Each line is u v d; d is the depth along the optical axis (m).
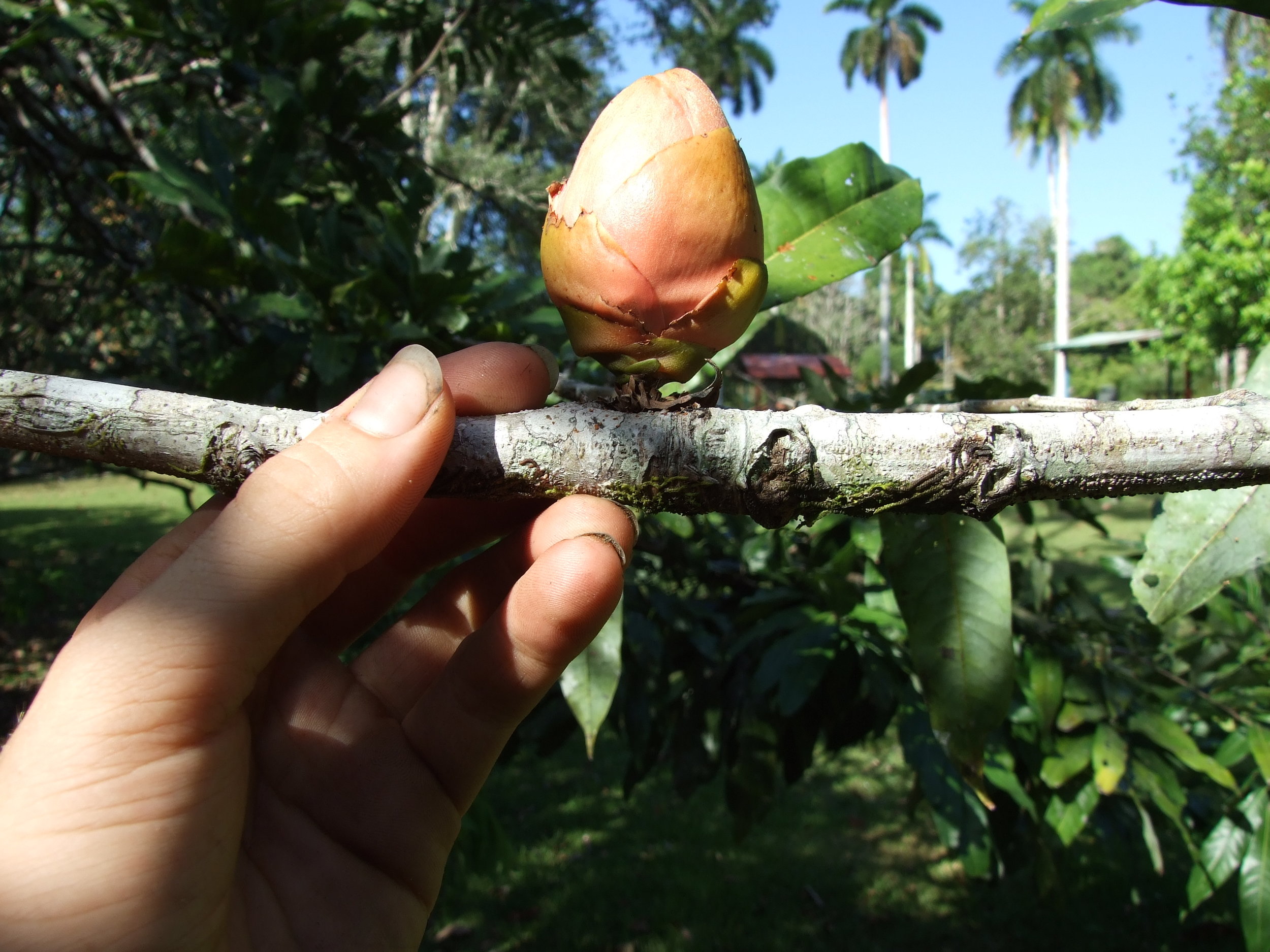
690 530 2.90
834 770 6.15
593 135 0.84
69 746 0.75
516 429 0.83
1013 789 2.12
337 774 1.03
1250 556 1.05
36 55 3.34
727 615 2.67
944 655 1.31
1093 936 4.11
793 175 1.31
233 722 0.85
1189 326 20.08
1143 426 0.75
